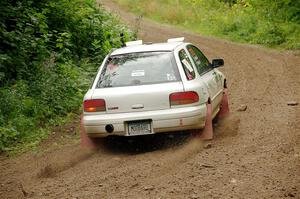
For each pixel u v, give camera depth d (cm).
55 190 670
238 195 595
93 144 855
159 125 793
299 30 2370
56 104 1155
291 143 803
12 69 1238
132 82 824
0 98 1076
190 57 897
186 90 798
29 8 1422
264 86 1396
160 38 2641
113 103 803
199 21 3188
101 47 1645
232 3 3472
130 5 3803
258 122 967
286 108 1081
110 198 620
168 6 3584
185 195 608
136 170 726
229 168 700
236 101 1212
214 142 841
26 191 677
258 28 2569
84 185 679
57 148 898
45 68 1266
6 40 1269
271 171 675
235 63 1892
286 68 1694
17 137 977
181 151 801
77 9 1648
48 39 1370
